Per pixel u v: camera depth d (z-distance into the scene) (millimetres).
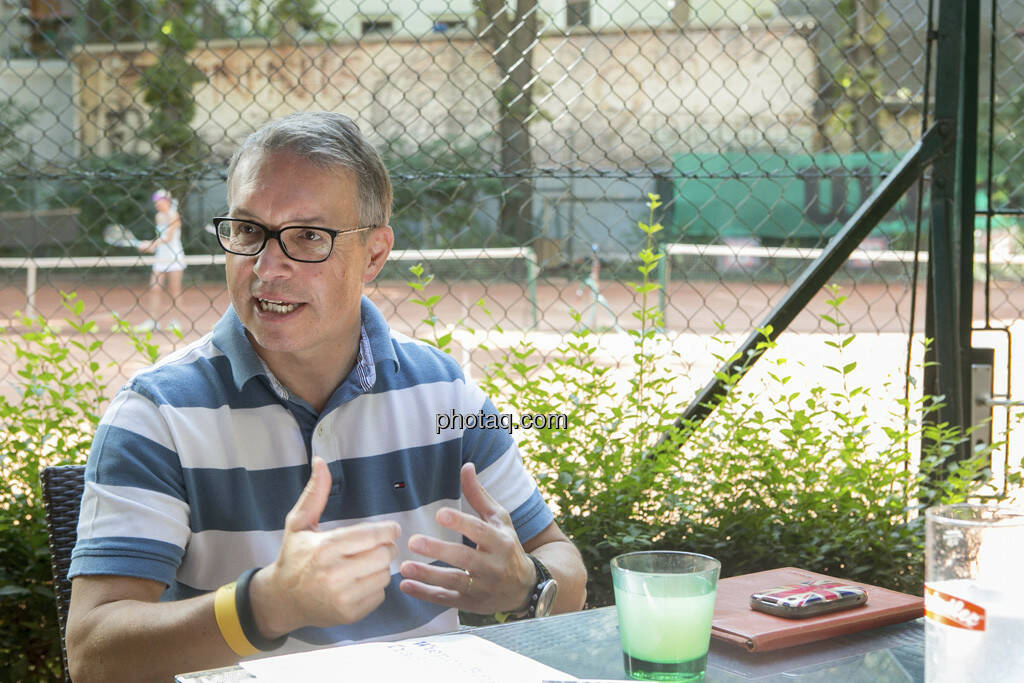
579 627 1302
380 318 1688
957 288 2795
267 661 1114
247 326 1521
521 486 1764
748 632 1191
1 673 2426
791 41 9078
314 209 1489
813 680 1117
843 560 2672
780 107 9336
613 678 1138
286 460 1558
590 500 2697
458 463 1695
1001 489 2871
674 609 1108
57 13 3883
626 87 9914
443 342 2693
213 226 1561
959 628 930
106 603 1368
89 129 9461
